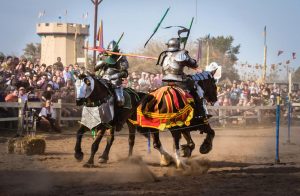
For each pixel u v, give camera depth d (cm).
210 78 1213
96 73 1196
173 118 1078
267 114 2686
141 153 1410
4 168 1079
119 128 1181
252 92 2691
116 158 1278
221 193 855
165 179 995
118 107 1170
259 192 866
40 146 1312
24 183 920
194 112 1127
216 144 1688
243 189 890
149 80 2264
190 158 1184
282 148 1609
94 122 1117
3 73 1839
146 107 1098
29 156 1268
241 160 1298
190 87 1138
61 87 2009
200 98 1142
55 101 1930
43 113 1802
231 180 980
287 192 869
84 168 1112
